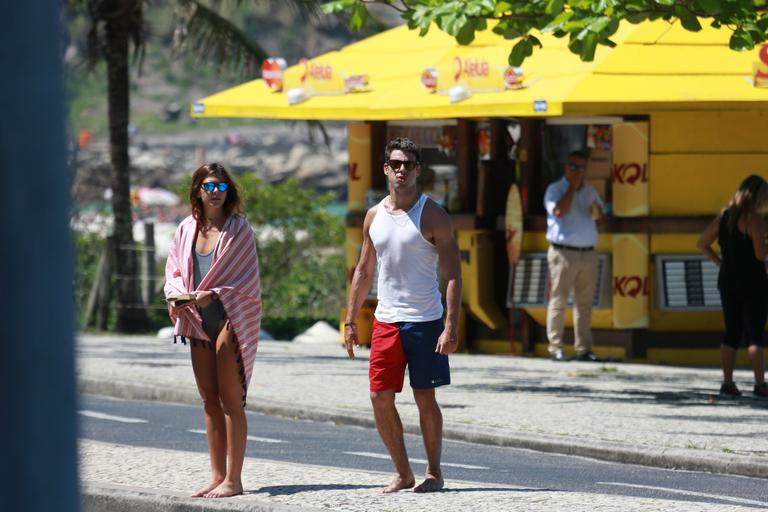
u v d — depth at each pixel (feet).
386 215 73.82
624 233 157.58
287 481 75.92
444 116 157.79
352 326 75.82
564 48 157.79
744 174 156.97
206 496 70.74
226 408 71.72
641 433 99.40
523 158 167.73
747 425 103.81
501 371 145.28
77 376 26.11
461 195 171.73
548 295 161.48
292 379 135.64
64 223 25.68
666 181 157.28
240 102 172.76
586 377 139.44
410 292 73.36
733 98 146.10
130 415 116.16
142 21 212.02
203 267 72.69
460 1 107.34
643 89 147.64
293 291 231.30
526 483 82.17
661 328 158.51
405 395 121.80
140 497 70.85
